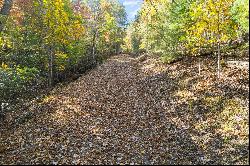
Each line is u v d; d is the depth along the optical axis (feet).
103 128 45.80
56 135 41.73
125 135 43.01
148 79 81.82
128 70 114.83
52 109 55.57
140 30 141.18
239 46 81.25
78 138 41.01
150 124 47.60
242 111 44.88
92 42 159.94
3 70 62.23
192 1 70.49
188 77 68.90
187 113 49.75
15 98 70.79
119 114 54.03
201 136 40.57
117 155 35.83
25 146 37.70
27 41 98.12
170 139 40.81
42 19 91.56
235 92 52.26
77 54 109.29
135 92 71.05
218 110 47.75
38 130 43.91
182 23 73.15
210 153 35.45
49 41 90.02
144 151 37.11
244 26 44.91
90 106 58.34
